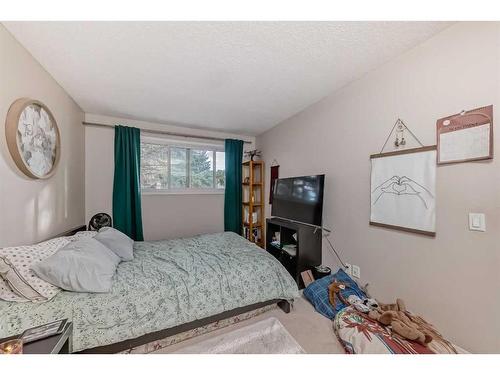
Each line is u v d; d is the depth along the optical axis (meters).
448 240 1.43
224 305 1.57
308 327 1.69
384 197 1.82
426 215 1.54
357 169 2.07
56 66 1.71
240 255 1.98
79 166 2.49
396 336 1.38
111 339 1.22
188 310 1.45
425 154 1.54
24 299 1.15
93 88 2.10
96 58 1.64
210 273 1.64
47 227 1.75
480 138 1.28
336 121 2.29
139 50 1.56
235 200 3.62
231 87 2.16
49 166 1.73
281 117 3.02
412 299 1.64
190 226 3.41
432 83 1.51
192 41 1.49
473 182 1.31
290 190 2.77
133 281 1.43
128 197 2.78
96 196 2.75
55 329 0.94
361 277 2.04
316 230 2.43
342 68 1.88
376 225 1.90
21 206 1.42
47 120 1.71
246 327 1.67
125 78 1.94
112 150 2.84
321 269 2.36
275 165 3.37
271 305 1.90
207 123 3.20
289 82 2.10
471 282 1.32
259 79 2.02
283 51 1.62
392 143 1.77
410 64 1.64
